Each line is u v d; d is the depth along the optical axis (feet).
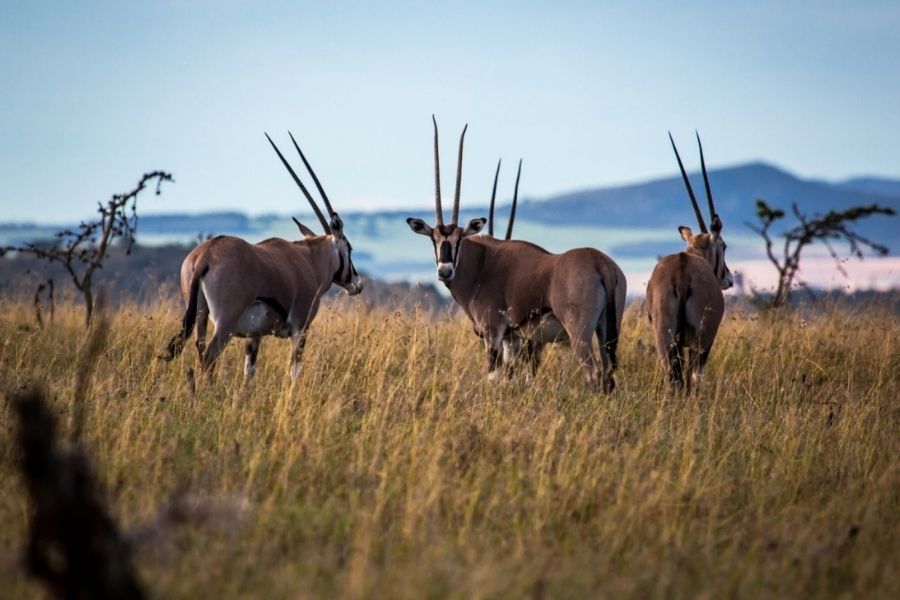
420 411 97.71
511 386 112.98
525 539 68.95
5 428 88.28
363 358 123.85
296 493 76.59
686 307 119.65
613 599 60.34
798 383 123.03
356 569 59.36
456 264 129.70
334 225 142.72
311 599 57.06
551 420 95.04
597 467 81.71
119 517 67.36
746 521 75.61
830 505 78.79
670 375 118.21
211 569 60.08
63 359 122.72
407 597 56.95
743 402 114.52
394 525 69.67
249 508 70.08
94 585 53.67
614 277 121.29
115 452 79.82
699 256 128.67
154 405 94.27
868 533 73.10
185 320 111.65
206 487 75.97
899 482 85.30
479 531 70.28
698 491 78.07
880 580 65.87
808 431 99.14
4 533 65.10
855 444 96.17
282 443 84.17
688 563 66.33
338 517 71.72
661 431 98.12
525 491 78.23
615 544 68.23
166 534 62.80
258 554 64.08
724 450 94.48
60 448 66.64
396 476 79.00
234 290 114.93
